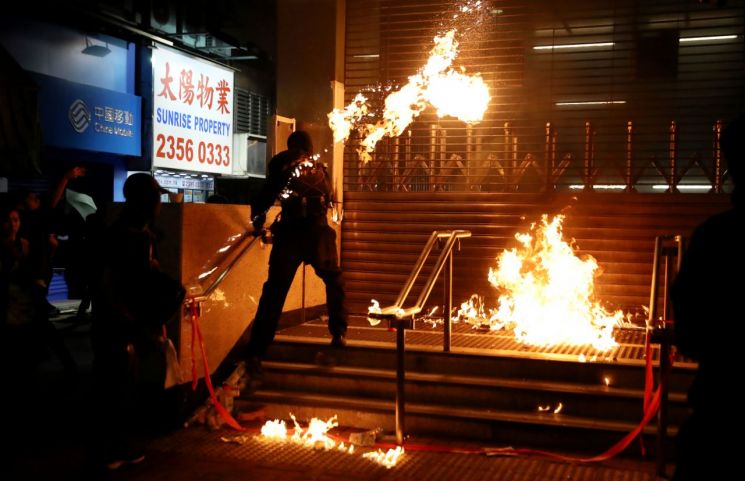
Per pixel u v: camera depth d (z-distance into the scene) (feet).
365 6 28.48
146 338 15.44
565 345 21.42
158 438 18.40
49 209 23.95
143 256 15.29
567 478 15.58
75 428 18.95
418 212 27.84
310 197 20.39
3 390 19.88
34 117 29.55
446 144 27.89
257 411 19.58
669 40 26.63
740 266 8.55
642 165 26.05
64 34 46.39
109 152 48.78
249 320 22.39
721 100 26.17
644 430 17.01
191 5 55.62
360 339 22.25
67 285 47.14
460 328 24.48
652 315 15.99
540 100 27.68
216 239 20.63
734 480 8.28
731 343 8.53
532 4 26.99
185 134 56.34
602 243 25.98
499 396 18.85
